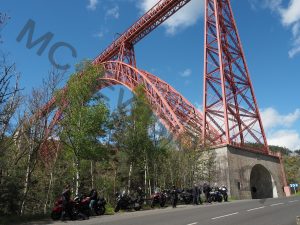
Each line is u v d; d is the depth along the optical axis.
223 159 51.22
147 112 37.44
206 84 58.28
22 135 28.11
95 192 22.83
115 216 21.22
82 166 35.06
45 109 28.73
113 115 37.88
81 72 30.95
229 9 65.25
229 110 57.44
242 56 63.09
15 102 24.81
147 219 18.44
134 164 40.81
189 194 33.66
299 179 99.38
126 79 67.69
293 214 19.41
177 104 64.25
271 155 59.75
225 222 16.56
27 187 26.81
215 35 61.47
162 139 41.72
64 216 19.16
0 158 25.61
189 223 16.39
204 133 55.25
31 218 19.95
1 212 23.30
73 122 28.55
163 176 47.56
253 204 27.95
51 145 34.50
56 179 38.72
